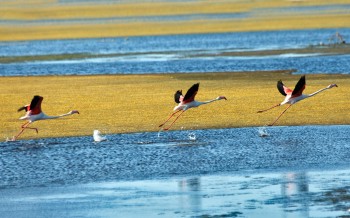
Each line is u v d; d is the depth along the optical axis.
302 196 21.75
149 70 53.91
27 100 39.78
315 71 49.72
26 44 82.69
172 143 28.83
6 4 159.12
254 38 79.56
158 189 22.86
